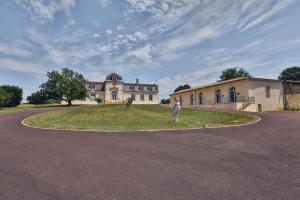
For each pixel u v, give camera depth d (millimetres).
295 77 69812
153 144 8102
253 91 30859
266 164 5523
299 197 3727
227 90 34156
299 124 12797
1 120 18625
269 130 11047
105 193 3961
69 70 53938
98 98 59781
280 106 33000
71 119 18984
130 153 6797
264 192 3928
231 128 12172
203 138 9164
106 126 13789
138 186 4258
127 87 67000
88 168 5375
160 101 72250
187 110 26453
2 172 5160
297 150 6855
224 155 6426
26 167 5504
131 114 22469
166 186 4246
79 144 8227
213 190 4039
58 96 52562
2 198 3824
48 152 7004
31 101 67562
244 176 4719
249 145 7668
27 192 4051
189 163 5711
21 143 8555
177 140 8820
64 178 4715
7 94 50594
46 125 14758
